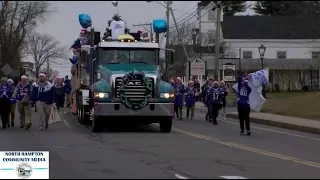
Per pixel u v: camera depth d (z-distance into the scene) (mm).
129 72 17656
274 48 68062
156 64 18984
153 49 19016
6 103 19469
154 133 18000
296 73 59594
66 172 9891
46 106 19297
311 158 12734
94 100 17531
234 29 69562
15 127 20188
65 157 11898
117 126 20984
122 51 18828
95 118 17719
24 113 19734
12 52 63906
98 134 17484
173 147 14023
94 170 10133
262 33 68750
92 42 19750
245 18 71875
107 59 18719
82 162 11164
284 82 59688
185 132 18547
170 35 60062
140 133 17953
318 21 47125
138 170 10180
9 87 19562
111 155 12289
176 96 25688
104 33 21062
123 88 17359
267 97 43750
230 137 17297
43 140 15492
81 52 22125
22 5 64375
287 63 59469
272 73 59781
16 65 65812
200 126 21594
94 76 19125
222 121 24750
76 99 24828
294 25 69562
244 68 59531
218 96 22703
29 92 19359
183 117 27641
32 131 18562
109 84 17469
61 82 30703
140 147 13922
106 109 17375
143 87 17484
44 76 19203
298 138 17859
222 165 11039
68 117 26359
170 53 20078
